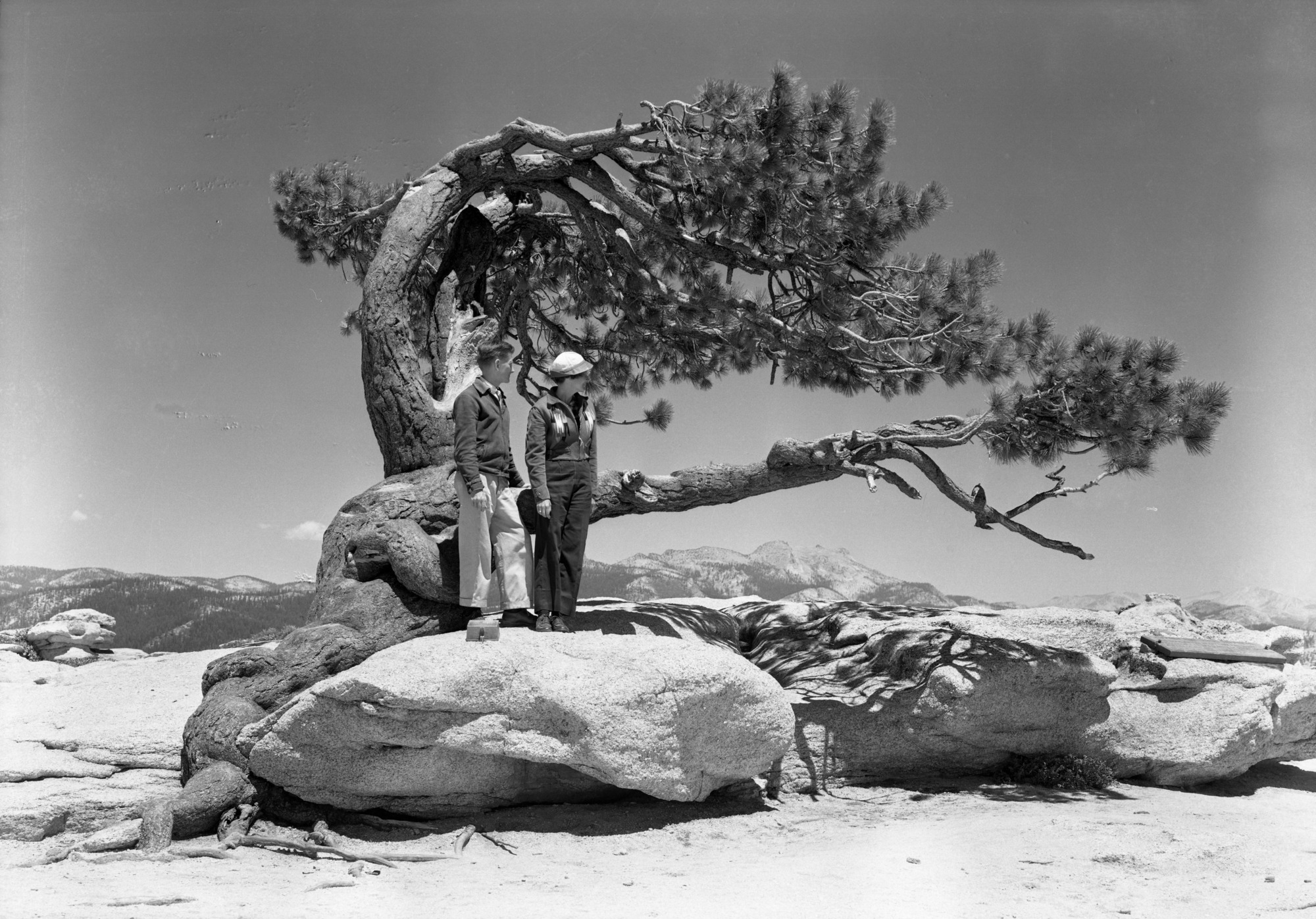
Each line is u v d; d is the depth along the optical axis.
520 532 8.90
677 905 5.79
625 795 8.40
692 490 11.02
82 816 7.62
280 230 15.40
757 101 10.27
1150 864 6.83
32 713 9.43
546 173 12.24
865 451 10.62
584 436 9.03
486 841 7.38
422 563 9.41
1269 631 11.56
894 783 9.60
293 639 9.12
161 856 6.88
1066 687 9.74
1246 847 7.31
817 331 11.55
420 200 11.62
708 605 13.16
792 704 9.84
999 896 6.05
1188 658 10.41
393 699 7.37
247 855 7.07
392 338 11.05
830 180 10.39
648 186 11.87
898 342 11.09
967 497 10.53
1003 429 10.10
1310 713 10.48
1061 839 7.40
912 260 11.12
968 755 9.74
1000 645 9.89
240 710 8.19
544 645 8.09
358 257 15.58
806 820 8.23
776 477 10.96
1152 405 9.47
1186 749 9.77
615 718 7.57
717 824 7.96
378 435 11.23
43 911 5.39
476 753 7.64
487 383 8.91
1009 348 10.36
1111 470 9.95
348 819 7.80
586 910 5.65
